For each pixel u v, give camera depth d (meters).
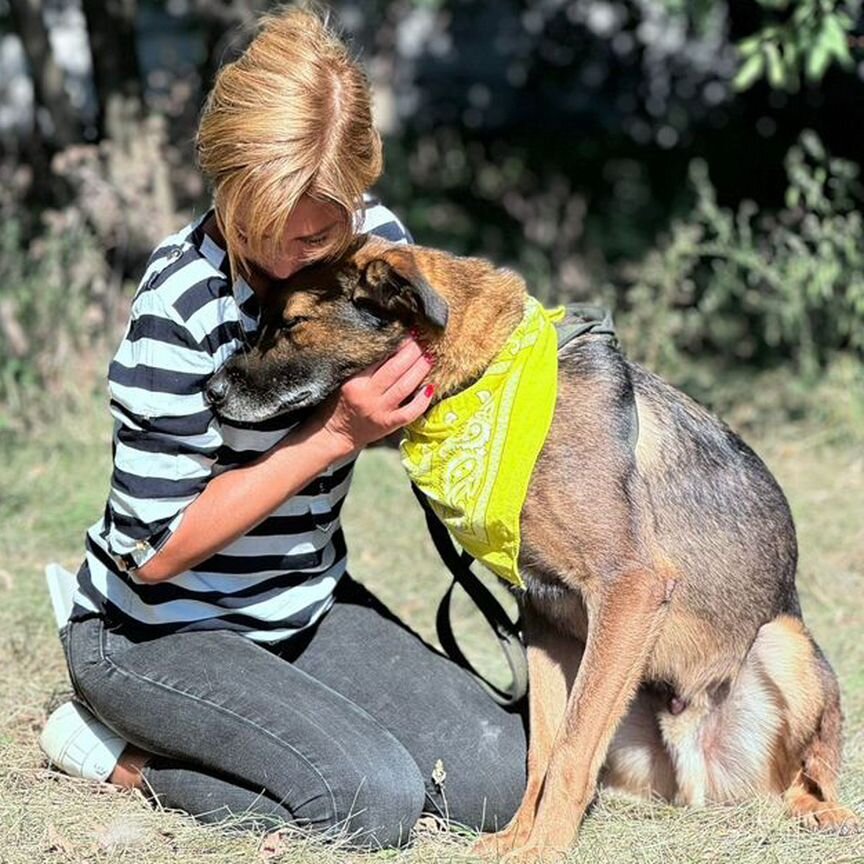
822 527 7.40
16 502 7.27
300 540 4.29
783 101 14.08
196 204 10.05
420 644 4.59
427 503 4.50
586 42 15.92
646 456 4.48
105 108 10.14
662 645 4.59
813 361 9.68
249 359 4.09
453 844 4.24
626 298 10.61
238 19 10.07
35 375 8.65
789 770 4.70
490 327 4.21
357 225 4.25
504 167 15.88
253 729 4.07
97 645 4.28
